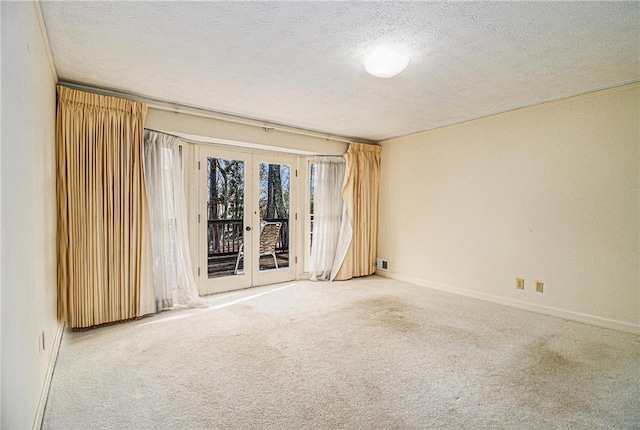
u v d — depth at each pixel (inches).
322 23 75.1
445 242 170.2
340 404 72.7
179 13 71.2
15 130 51.1
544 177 133.2
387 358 94.3
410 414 69.4
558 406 72.3
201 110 140.4
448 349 100.3
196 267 156.9
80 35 80.4
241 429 64.4
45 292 79.1
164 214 135.0
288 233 191.5
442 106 136.5
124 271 120.0
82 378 82.2
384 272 204.4
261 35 80.7
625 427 65.6
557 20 73.3
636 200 111.7
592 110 120.2
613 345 103.0
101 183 114.3
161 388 78.2
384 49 86.9
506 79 107.8
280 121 160.6
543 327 118.3
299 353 97.3
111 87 116.2
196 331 113.4
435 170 175.0
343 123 164.2
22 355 53.9
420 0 66.2
